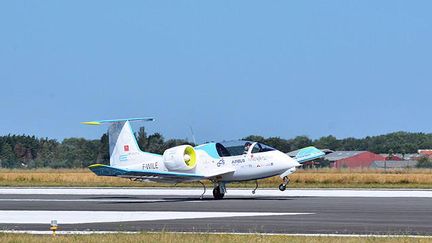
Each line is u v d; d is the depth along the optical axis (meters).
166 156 102.62
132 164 107.19
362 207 79.56
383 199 93.12
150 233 55.69
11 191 122.12
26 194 112.94
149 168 105.38
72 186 140.12
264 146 100.94
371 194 105.88
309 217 68.75
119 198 101.94
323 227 60.41
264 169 99.50
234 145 101.62
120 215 73.25
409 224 61.97
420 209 76.56
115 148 108.81
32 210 80.50
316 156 105.81
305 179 153.12
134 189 128.12
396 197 97.56
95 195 109.88
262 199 95.69
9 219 70.31
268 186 135.25
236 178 100.25
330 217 68.50
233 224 63.47
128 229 60.72
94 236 53.81
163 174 98.62
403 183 145.75
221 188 100.62
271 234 55.41
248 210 77.38
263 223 63.94
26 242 51.03
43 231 59.50
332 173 189.00
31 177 174.00
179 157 101.19
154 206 84.75
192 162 101.50
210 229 59.81
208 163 100.94
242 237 52.69
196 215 72.38
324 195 104.00
